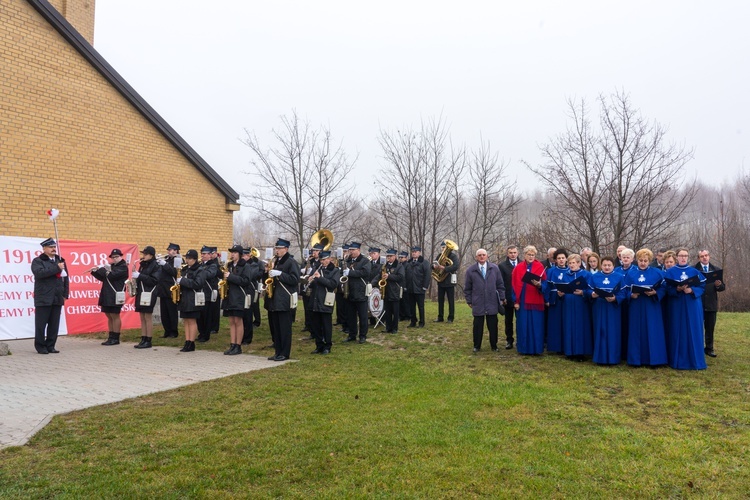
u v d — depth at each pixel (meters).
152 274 11.60
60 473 4.71
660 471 4.86
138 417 6.34
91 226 13.82
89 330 13.55
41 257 10.73
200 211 16.50
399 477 4.73
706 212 34.62
